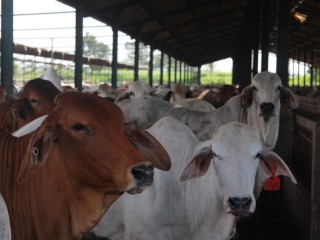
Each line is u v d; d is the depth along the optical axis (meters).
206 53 28.17
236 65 19.83
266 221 3.66
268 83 3.44
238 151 1.86
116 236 2.22
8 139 1.66
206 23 15.46
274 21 14.88
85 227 1.55
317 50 24.45
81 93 1.56
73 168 1.51
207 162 1.96
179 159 2.13
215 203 1.97
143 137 1.68
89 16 8.25
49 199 1.56
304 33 18.59
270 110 3.36
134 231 2.14
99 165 1.46
